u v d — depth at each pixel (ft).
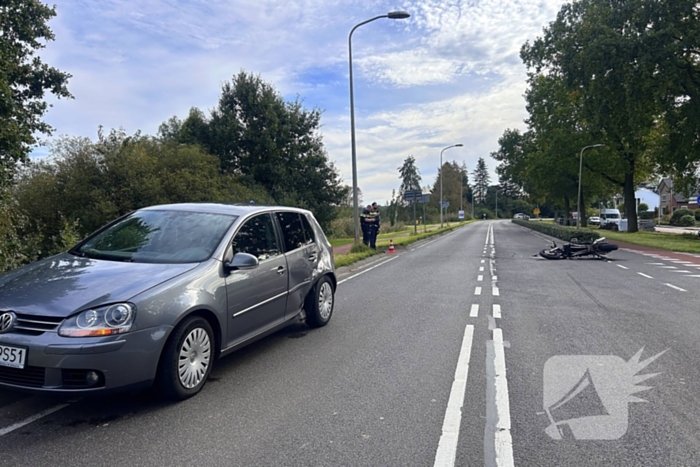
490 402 14.29
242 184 94.38
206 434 12.23
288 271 20.11
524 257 63.31
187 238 17.02
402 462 10.86
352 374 16.83
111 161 68.08
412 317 26.11
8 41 54.90
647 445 11.61
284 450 11.41
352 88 67.10
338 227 125.90
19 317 12.65
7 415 13.38
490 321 25.00
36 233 49.39
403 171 351.87
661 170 109.91
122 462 10.86
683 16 81.35
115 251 16.67
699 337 21.71
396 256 67.77
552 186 171.01
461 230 172.55
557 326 23.82
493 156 218.38
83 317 12.41
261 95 106.11
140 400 14.42
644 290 35.14
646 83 82.64
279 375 16.71
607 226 173.78
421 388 15.47
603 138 113.39
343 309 28.43
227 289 15.90
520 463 10.82
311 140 113.09
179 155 77.05
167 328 13.44
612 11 87.45
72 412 13.57
